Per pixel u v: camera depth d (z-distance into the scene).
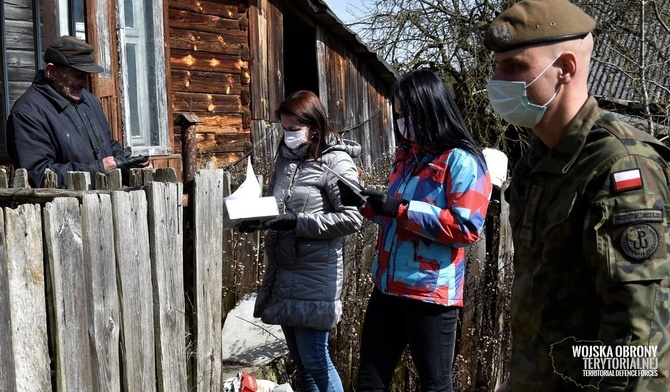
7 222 2.12
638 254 1.56
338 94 9.05
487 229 4.31
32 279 2.20
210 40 7.62
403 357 4.19
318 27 8.75
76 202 2.35
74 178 2.82
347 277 4.08
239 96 7.96
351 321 4.07
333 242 3.33
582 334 1.72
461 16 14.57
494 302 4.31
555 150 1.77
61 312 2.29
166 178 2.97
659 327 1.54
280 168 3.46
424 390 3.14
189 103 7.40
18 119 3.68
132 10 6.40
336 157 3.32
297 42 10.57
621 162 1.62
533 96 1.78
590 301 1.71
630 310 1.56
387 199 2.97
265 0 8.23
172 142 6.85
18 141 3.66
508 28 1.77
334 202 3.28
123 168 3.89
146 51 6.57
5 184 2.86
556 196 1.75
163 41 6.70
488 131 13.98
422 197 3.04
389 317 3.19
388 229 3.16
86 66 3.82
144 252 2.66
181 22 7.31
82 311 2.38
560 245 1.72
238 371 3.85
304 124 3.33
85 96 4.09
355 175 3.31
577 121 1.74
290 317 3.31
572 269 1.73
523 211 1.90
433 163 3.02
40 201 2.63
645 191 1.59
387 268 3.12
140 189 2.73
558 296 1.75
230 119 7.86
